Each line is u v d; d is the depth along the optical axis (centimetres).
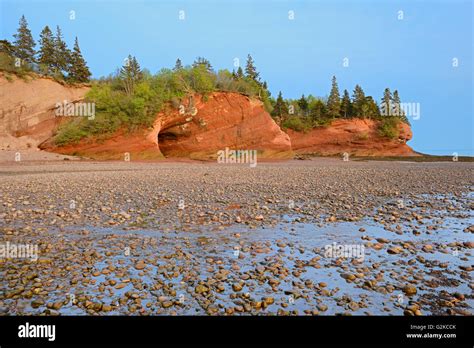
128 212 1094
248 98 5828
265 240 786
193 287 511
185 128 5384
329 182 2012
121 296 479
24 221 955
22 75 5772
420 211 1152
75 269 589
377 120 8931
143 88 4884
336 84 9056
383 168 3469
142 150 4788
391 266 615
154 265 612
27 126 5491
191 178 2219
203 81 5356
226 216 1042
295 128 8950
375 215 1079
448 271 590
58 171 2775
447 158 7219
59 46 7094
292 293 491
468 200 1398
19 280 533
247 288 510
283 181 2058
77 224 927
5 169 2861
